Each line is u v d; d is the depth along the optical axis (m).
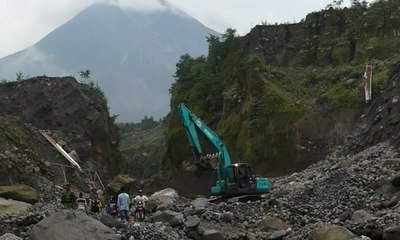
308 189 22.44
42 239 12.99
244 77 68.75
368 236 15.45
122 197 19.66
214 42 90.19
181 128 78.94
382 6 73.69
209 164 35.56
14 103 53.00
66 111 52.03
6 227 15.01
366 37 71.06
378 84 51.44
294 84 66.50
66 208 19.80
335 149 48.44
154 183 39.47
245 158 60.12
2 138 33.16
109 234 13.66
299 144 55.62
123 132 172.75
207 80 81.81
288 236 16.27
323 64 73.12
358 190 20.98
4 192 20.92
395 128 34.44
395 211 17.14
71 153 42.69
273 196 24.30
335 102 55.28
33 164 33.66
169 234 15.95
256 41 84.38
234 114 68.38
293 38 82.62
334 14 78.69
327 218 19.09
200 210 19.95
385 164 23.48
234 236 16.70
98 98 58.50
